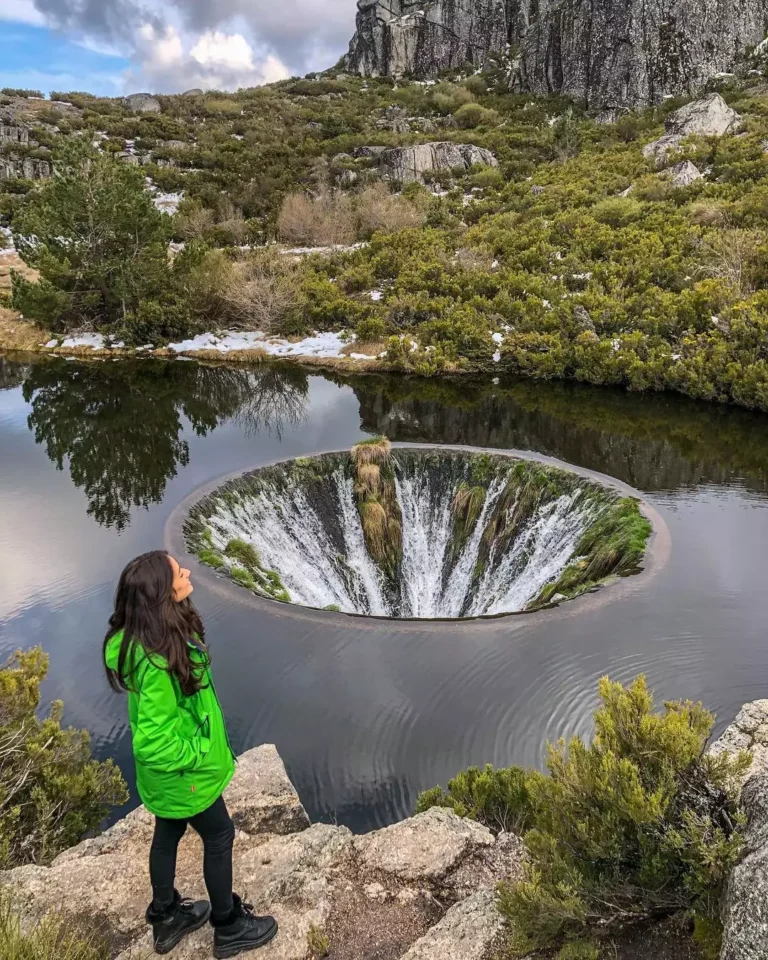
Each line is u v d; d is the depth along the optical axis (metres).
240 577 10.72
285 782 5.04
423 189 47.88
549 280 28.23
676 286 25.66
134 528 12.74
